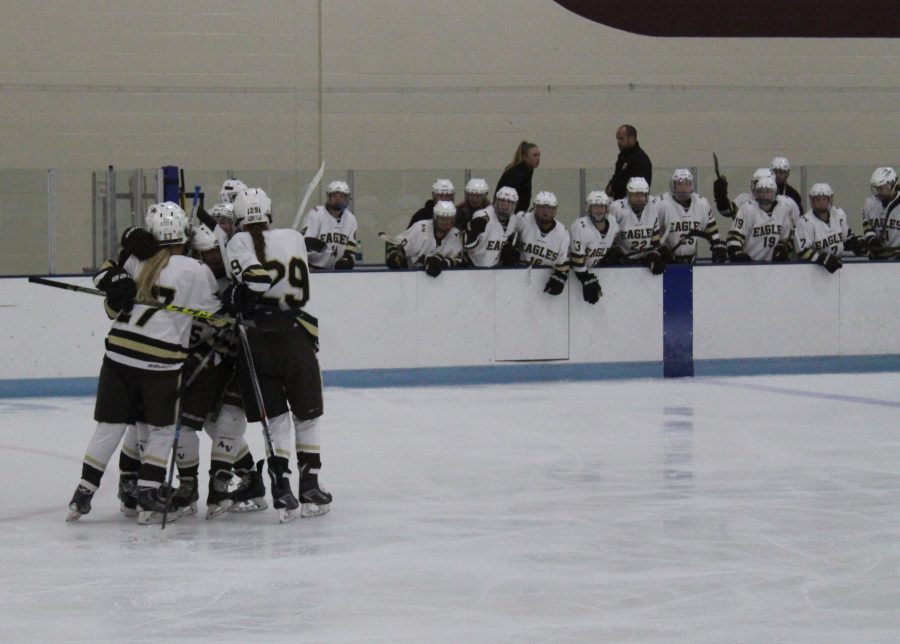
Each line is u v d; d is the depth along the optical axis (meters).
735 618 9.99
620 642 9.36
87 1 32.59
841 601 10.50
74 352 25.62
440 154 34.34
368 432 20.30
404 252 27.11
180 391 13.53
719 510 14.26
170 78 33.09
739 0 35.28
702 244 29.73
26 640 9.54
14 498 15.24
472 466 17.17
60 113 32.59
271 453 13.69
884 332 29.05
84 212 26.38
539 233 27.09
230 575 11.46
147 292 13.52
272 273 13.74
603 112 34.94
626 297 27.80
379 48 33.94
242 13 33.31
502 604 10.44
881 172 29.20
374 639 9.48
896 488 15.50
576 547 12.51
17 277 25.36
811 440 19.19
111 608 10.41
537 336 27.39
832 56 35.88
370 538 12.99
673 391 25.48
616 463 17.31
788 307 28.55
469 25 34.25
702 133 35.41
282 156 33.66
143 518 13.59
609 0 34.75
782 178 29.70
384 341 26.81
